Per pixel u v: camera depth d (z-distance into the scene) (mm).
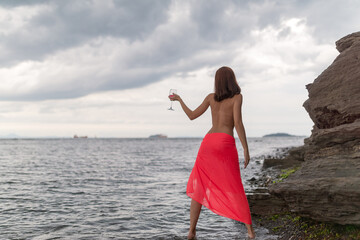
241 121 4273
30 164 23250
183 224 5754
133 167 20406
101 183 12391
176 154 40000
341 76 4676
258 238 4488
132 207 7445
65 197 9016
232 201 4285
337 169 4016
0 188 10984
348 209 3639
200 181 4473
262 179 10336
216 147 4285
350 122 4434
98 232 5227
